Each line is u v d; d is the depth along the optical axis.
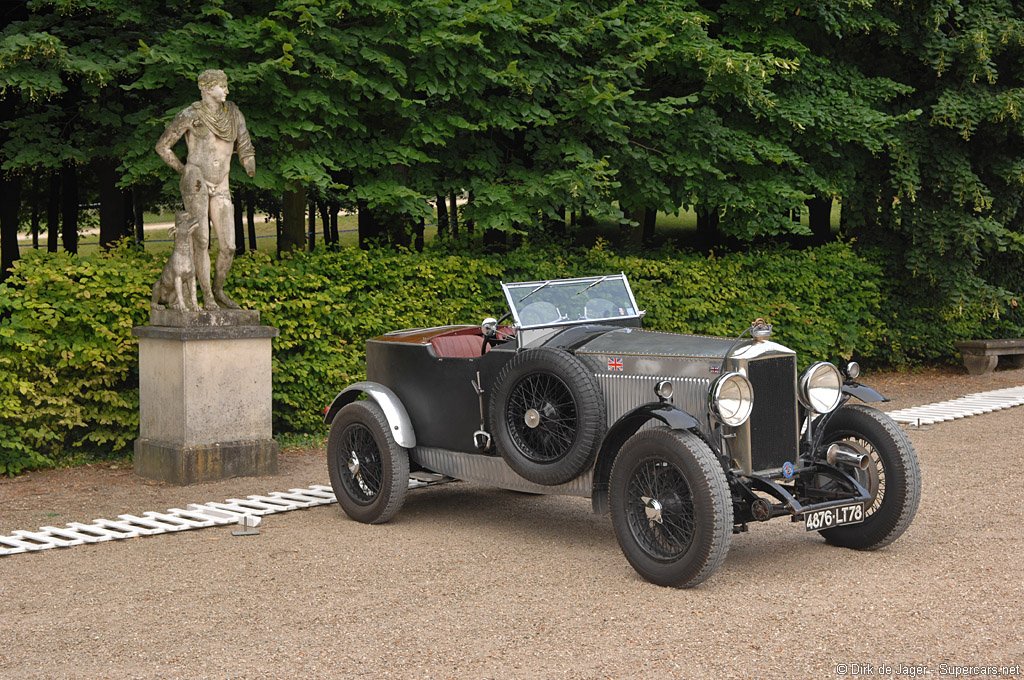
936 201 16.27
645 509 5.91
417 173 12.16
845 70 15.41
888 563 6.26
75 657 4.69
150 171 10.77
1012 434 11.30
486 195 11.92
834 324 15.37
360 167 11.54
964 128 14.95
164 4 11.91
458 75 11.72
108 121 11.37
